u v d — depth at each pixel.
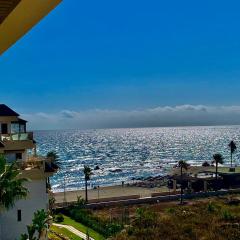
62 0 3.00
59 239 53.69
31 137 42.97
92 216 81.44
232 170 138.00
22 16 3.35
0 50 4.67
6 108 47.12
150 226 60.91
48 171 38.97
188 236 55.31
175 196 108.81
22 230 38.06
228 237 54.28
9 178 34.38
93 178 181.12
